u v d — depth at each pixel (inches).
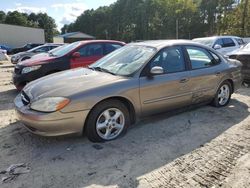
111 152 144.8
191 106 201.6
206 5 2198.6
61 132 142.4
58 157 139.9
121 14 3058.6
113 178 121.3
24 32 1732.3
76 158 138.6
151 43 190.9
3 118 203.9
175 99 182.9
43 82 163.5
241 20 1336.1
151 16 2561.5
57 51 312.7
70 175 123.8
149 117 181.9
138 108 165.5
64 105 139.5
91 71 179.2
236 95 267.3
